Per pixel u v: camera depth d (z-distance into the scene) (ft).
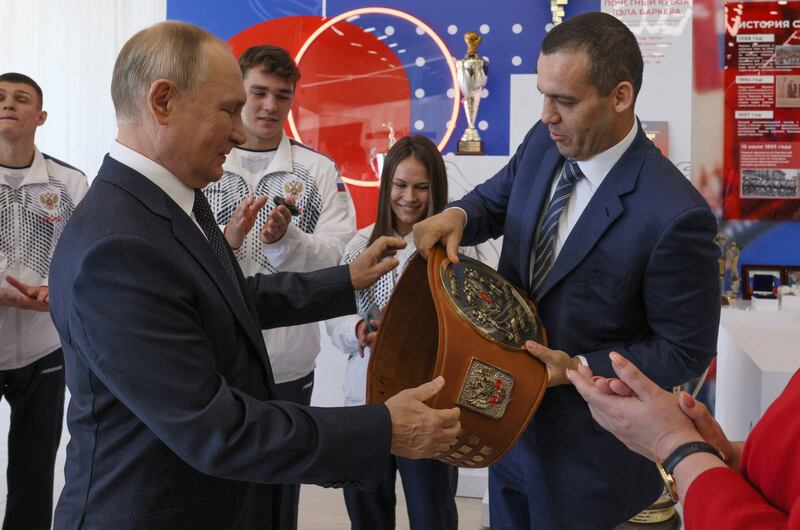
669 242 5.46
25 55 16.87
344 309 6.16
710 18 14.71
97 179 4.78
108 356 4.31
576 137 5.60
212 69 4.66
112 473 4.64
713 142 14.87
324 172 9.57
